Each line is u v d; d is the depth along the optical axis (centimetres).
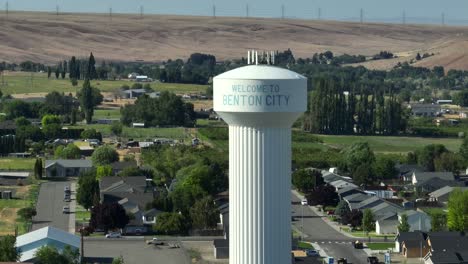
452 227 19375
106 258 17712
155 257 17850
